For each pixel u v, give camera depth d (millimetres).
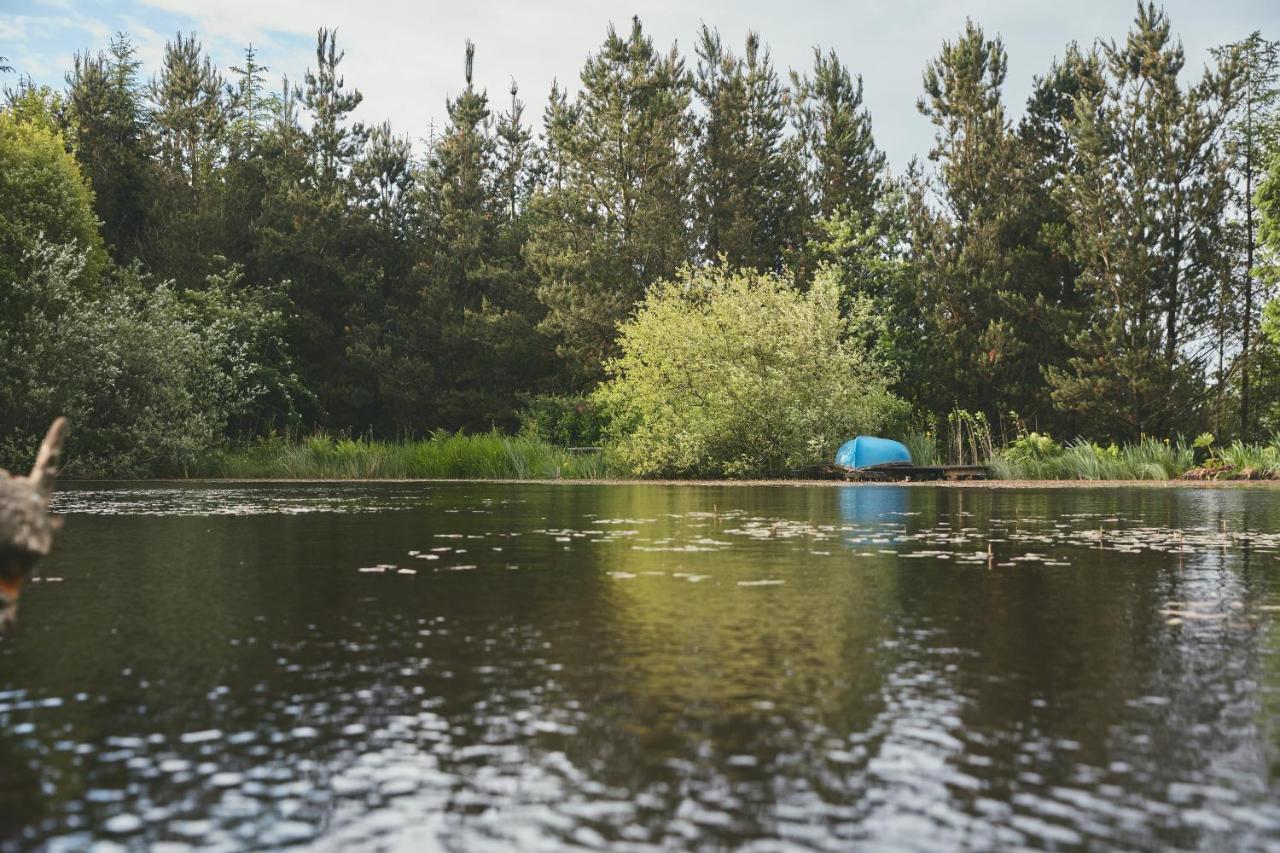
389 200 38438
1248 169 29812
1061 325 27062
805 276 31609
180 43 38062
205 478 25031
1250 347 28266
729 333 24594
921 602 5719
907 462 22656
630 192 34125
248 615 5332
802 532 9992
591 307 32688
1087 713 3463
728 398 23562
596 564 7438
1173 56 25734
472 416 36750
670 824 2514
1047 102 30891
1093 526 10586
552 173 44375
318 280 37500
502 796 2703
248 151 39562
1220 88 25828
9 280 23797
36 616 5328
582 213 34500
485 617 5266
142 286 30812
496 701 3627
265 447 28203
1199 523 10898
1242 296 28531
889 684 3861
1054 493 17406
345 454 26984
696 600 5789
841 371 24078
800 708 3527
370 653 4414
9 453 22516
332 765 2945
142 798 2697
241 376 27203
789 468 23734
